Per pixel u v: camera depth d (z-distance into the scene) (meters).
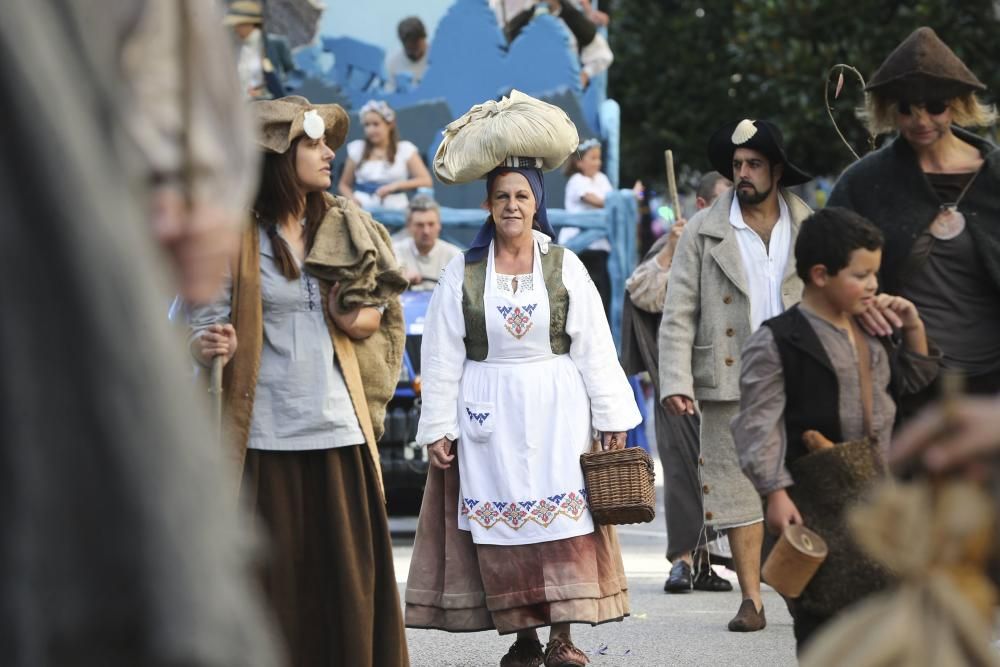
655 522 23.78
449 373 11.55
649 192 48.75
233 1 25.25
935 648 4.21
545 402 11.41
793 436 7.66
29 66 1.98
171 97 2.44
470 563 11.50
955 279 9.70
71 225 1.98
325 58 28.77
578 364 11.57
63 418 1.98
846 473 7.39
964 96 9.92
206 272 2.54
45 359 1.98
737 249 13.84
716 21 46.91
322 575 9.39
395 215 25.91
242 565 2.14
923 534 4.20
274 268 9.40
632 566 18.73
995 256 9.62
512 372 11.45
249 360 9.24
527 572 11.27
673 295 14.02
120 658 2.00
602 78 29.09
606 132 28.11
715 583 16.81
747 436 7.65
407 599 11.58
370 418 9.62
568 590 11.19
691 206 52.38
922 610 4.25
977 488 4.05
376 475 9.55
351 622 9.23
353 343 9.66
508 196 11.57
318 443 9.30
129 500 1.99
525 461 11.34
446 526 11.56
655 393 16.45
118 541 1.99
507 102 11.73
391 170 26.30
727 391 13.81
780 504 7.52
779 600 16.08
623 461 11.29
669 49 47.06
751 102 39.84
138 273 2.03
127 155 2.21
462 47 28.52
